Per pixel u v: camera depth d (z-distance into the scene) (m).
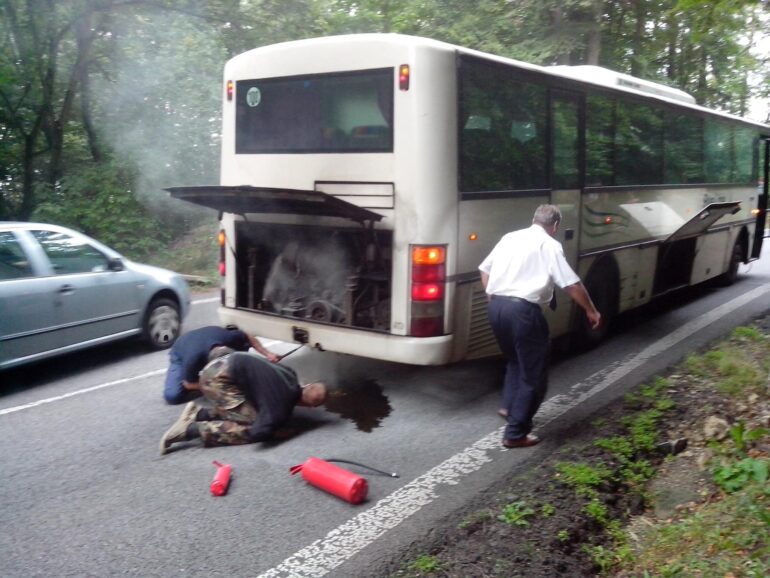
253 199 5.93
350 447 5.56
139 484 4.95
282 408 5.57
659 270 9.87
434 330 5.91
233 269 7.25
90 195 15.41
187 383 6.40
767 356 7.25
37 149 15.88
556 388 6.91
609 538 4.23
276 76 6.64
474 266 6.19
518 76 6.59
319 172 6.38
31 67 14.87
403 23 19.50
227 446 5.59
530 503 4.43
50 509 4.59
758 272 14.80
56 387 7.14
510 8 21.30
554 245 5.37
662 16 22.48
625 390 6.78
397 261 5.93
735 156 12.30
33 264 7.09
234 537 4.25
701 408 6.00
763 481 4.38
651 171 9.37
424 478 5.02
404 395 6.77
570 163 7.50
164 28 16.31
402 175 5.84
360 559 4.00
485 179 6.26
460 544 4.08
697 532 4.03
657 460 5.18
